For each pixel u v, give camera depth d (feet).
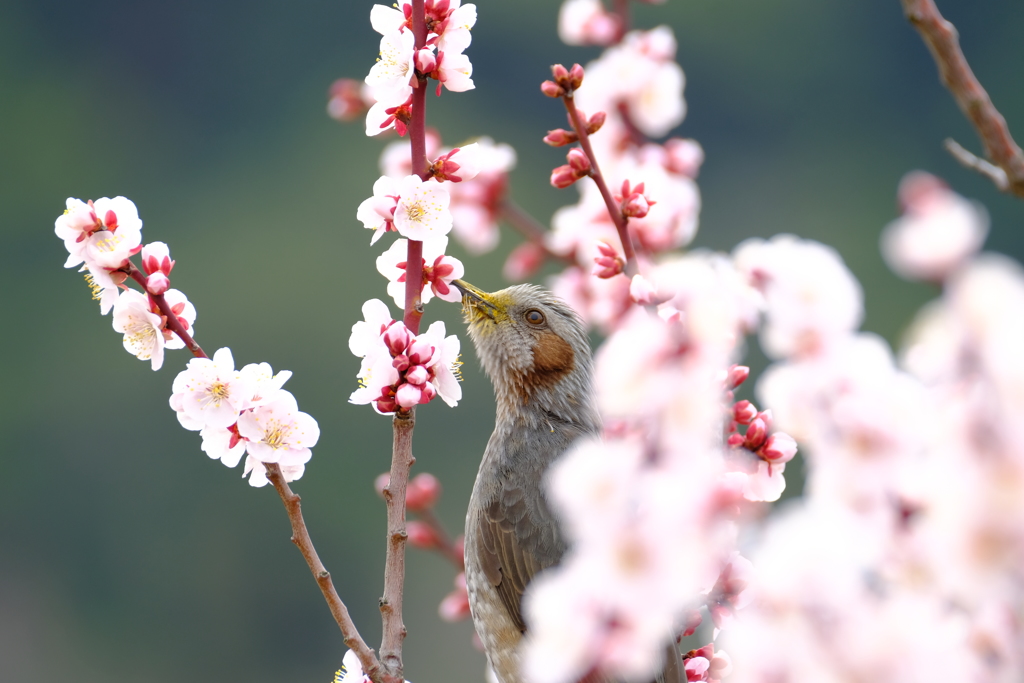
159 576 46.83
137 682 46.26
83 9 72.54
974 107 14.11
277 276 55.26
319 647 44.04
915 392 10.85
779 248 11.75
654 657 17.38
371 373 17.31
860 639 10.84
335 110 17.85
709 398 11.72
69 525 49.55
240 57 69.26
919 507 10.89
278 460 17.26
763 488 17.29
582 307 17.94
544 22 61.36
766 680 11.09
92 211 17.29
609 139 17.90
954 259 9.11
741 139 57.00
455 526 37.52
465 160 17.33
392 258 17.43
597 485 11.11
